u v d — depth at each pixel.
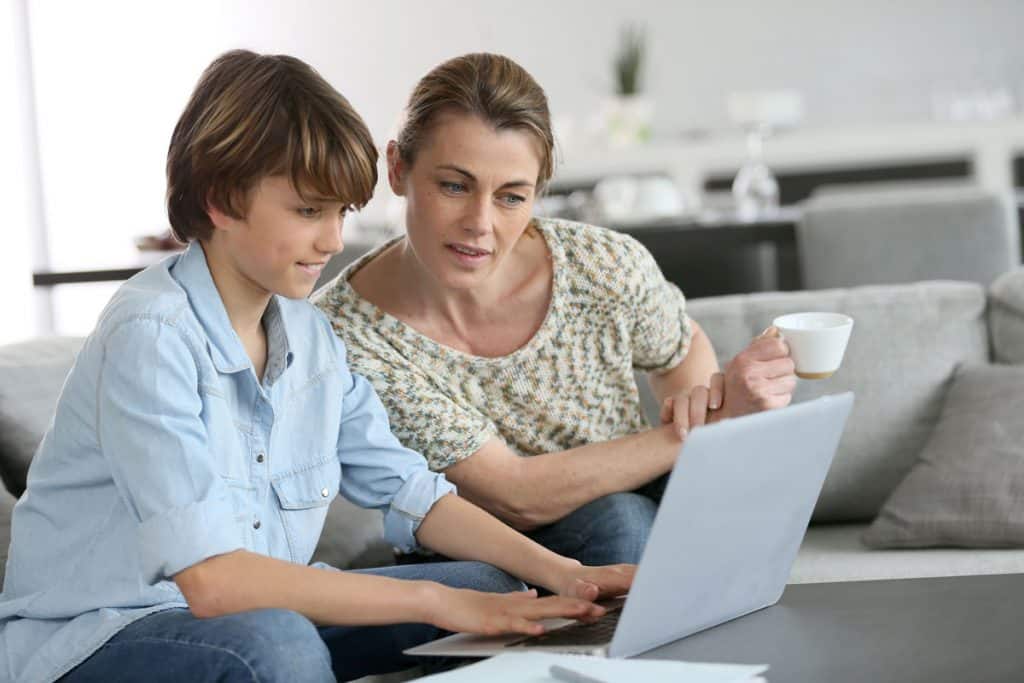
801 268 4.98
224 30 8.18
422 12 8.88
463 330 2.37
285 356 2.00
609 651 1.67
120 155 7.78
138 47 7.81
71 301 7.19
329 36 8.80
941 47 8.85
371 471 2.13
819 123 9.02
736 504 1.72
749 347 2.19
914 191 4.99
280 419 2.00
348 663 2.06
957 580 1.99
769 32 9.00
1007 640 1.70
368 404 2.16
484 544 2.07
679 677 1.53
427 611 1.79
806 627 1.81
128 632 1.75
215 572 1.73
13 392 2.52
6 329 6.22
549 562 2.02
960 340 2.88
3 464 2.51
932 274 4.70
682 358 2.54
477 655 1.75
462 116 2.09
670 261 5.19
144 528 1.74
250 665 1.66
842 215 4.75
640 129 8.27
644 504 2.31
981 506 2.56
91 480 1.85
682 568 1.69
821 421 1.80
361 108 8.91
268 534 1.99
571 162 8.30
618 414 2.48
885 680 1.59
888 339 2.87
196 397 1.82
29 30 7.35
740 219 5.14
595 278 2.37
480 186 2.11
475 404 2.38
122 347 1.79
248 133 1.79
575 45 9.08
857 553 2.62
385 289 2.37
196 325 1.86
